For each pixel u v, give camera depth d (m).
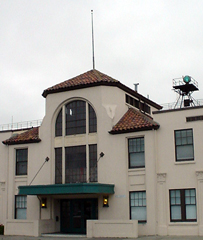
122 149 30.73
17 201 34.44
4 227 32.12
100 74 34.38
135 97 36.28
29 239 28.44
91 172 31.67
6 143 35.31
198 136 28.62
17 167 35.06
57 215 32.81
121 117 32.88
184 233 27.83
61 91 33.69
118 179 30.47
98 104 32.09
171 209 28.72
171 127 29.58
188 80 37.09
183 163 28.75
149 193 29.20
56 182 32.88
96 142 31.84
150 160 29.56
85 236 29.20
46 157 33.34
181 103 36.72
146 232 28.77
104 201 30.56
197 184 27.98
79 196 31.86
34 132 35.31
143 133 30.19
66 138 33.06
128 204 29.92
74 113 33.28
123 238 27.12
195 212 28.00
